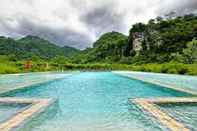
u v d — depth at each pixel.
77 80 16.69
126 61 78.50
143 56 76.50
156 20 96.56
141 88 11.52
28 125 4.40
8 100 6.30
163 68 27.95
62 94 9.19
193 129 4.24
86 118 5.18
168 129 3.91
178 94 8.88
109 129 4.36
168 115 4.86
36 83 11.73
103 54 108.38
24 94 9.17
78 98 8.11
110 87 11.94
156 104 6.43
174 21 89.81
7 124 4.06
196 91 8.56
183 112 5.66
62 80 16.59
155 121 4.54
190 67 24.41
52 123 4.74
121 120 5.05
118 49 104.75
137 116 5.41
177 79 15.37
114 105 6.76
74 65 40.78
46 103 5.89
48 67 31.83
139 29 92.25
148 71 32.84
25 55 119.25
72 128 4.37
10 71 20.80
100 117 5.30
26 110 5.04
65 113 5.67
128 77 18.30
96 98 8.14
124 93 9.63
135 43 91.31
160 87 10.78
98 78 19.00
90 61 102.19
